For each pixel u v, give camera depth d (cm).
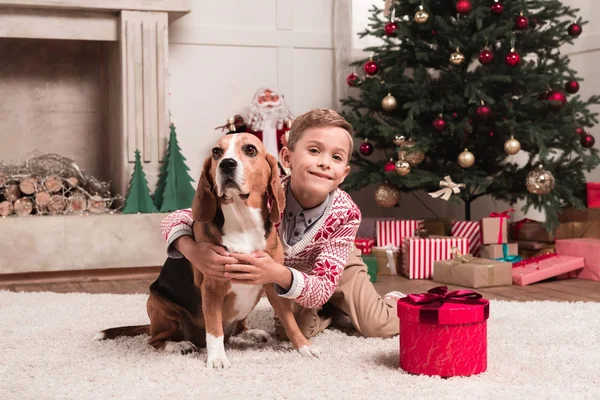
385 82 397
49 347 212
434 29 390
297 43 486
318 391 162
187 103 465
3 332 234
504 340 215
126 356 197
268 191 184
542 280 368
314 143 198
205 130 469
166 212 394
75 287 360
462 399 155
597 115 421
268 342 217
